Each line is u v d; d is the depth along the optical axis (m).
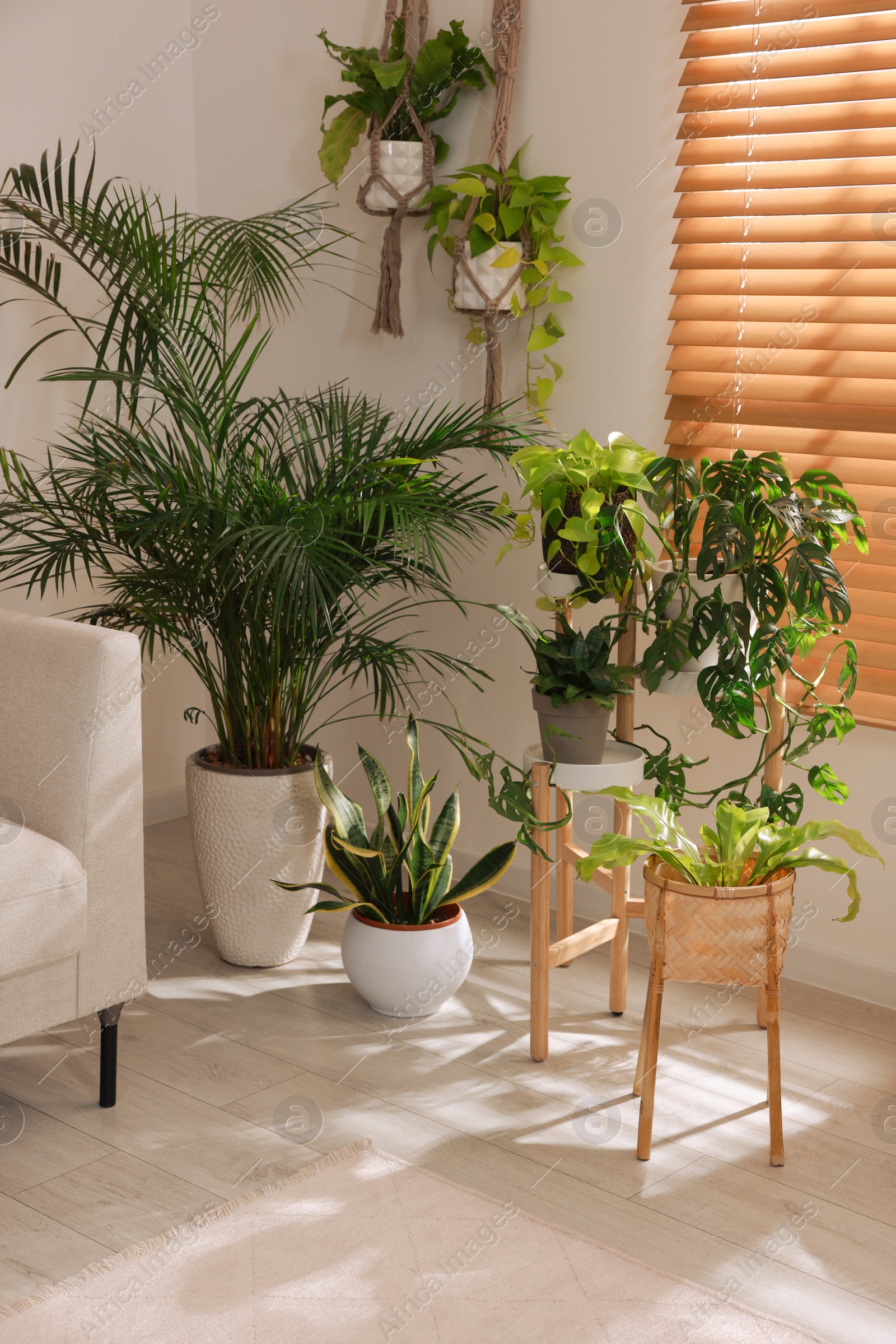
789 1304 1.66
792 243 2.41
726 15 2.38
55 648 2.05
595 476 2.13
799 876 2.56
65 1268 1.71
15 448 3.01
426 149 2.77
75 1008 2.03
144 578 2.46
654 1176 1.94
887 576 2.32
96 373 2.31
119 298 2.46
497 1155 1.99
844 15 2.25
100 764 2.02
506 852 2.42
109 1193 1.87
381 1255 1.74
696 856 2.01
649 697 2.71
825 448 2.36
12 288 2.94
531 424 2.80
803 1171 1.96
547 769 2.18
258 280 2.71
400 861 2.39
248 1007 2.47
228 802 2.51
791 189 2.38
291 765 2.63
